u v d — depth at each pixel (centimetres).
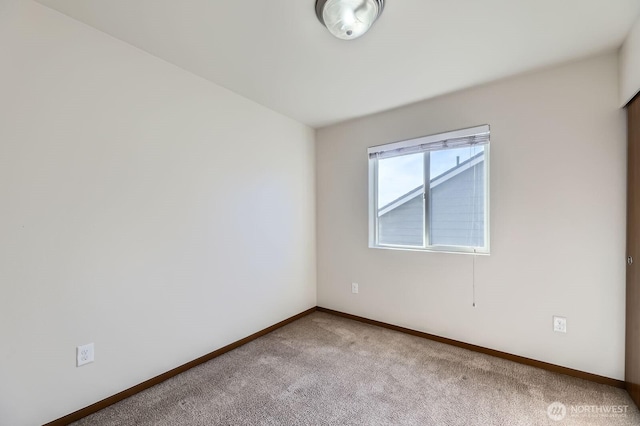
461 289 248
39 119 149
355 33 157
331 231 338
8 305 140
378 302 300
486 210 242
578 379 197
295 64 205
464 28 164
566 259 203
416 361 225
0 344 138
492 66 205
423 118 267
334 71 214
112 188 176
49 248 152
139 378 188
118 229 179
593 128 193
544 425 154
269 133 287
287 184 309
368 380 199
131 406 172
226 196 245
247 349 248
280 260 301
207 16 156
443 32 167
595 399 175
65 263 158
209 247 232
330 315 335
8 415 140
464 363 221
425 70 211
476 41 176
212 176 234
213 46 184
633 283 174
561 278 205
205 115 228
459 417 162
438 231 269
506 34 169
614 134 186
